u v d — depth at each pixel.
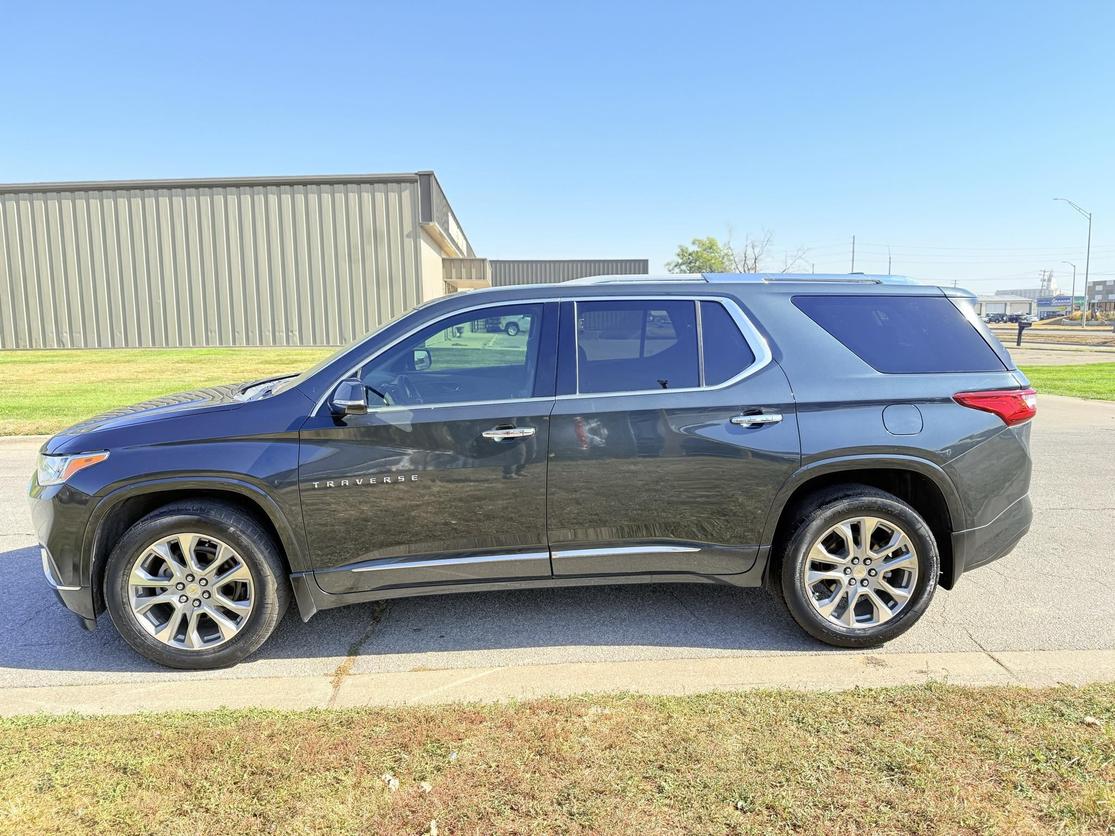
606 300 3.71
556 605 4.32
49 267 26.20
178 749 2.67
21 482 7.44
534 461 3.53
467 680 3.38
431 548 3.57
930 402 3.67
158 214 26.27
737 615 4.16
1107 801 2.30
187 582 3.49
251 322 26.84
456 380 3.64
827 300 3.82
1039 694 3.03
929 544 3.62
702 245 75.69
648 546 3.64
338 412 3.45
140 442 3.44
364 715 2.94
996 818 2.24
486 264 37.50
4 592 4.56
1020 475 3.81
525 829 2.22
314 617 4.19
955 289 3.93
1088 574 4.73
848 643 3.65
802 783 2.43
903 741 2.67
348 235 26.86
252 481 3.41
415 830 2.23
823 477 3.76
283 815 2.30
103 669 3.56
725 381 3.64
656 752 2.63
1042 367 21.42
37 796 2.38
